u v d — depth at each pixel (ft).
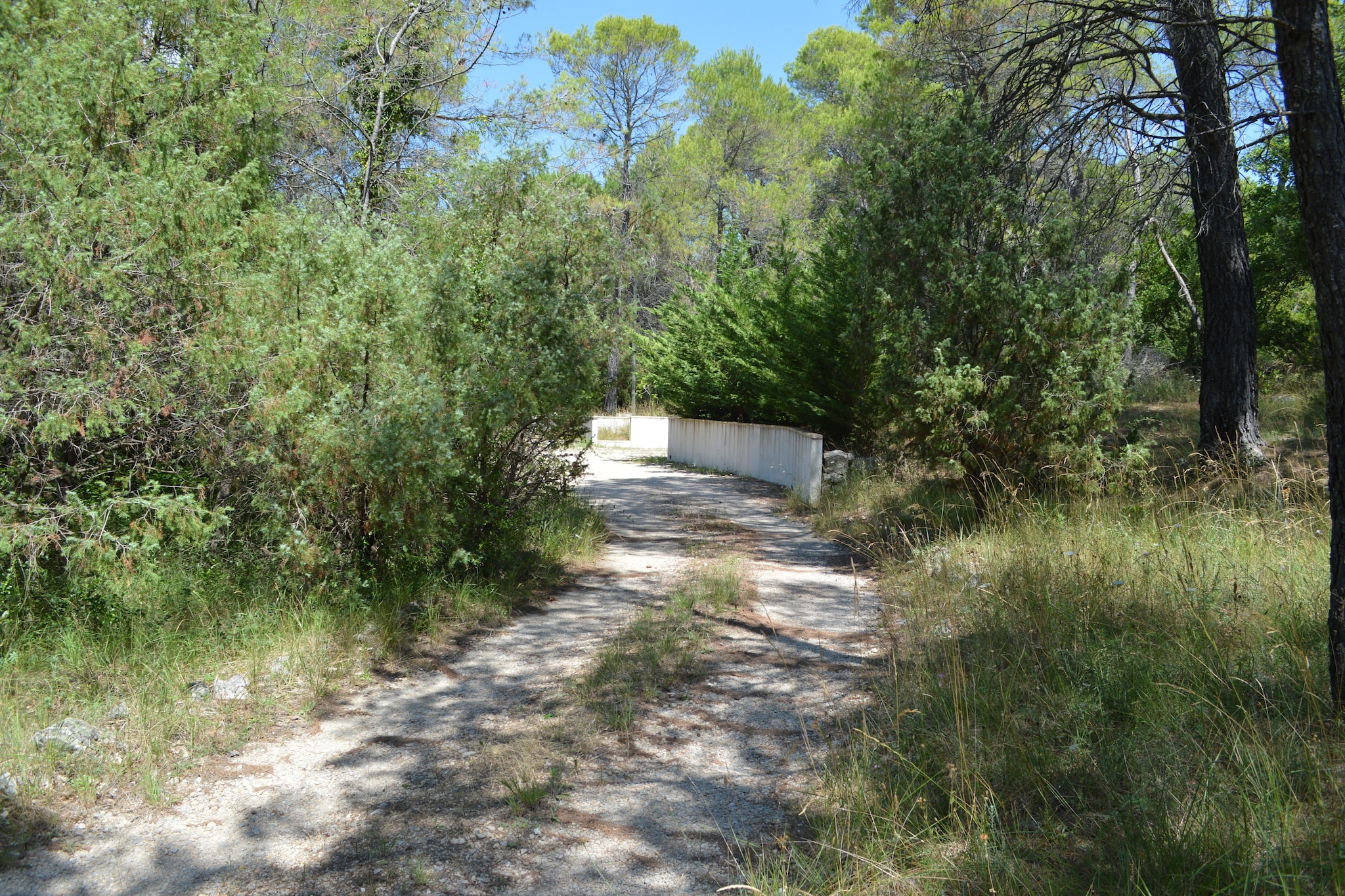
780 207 105.81
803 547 36.01
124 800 12.62
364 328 21.38
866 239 34.50
